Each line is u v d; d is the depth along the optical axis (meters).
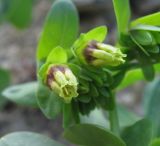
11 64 0.28
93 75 0.13
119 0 0.14
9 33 0.30
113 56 0.13
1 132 0.25
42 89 0.13
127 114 0.17
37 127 0.25
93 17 0.30
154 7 0.31
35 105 0.16
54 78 0.13
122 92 0.26
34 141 0.14
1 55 0.28
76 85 0.12
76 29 0.15
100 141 0.14
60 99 0.13
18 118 0.25
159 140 0.14
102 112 0.17
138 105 0.26
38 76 0.13
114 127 0.15
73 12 0.15
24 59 0.28
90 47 0.13
